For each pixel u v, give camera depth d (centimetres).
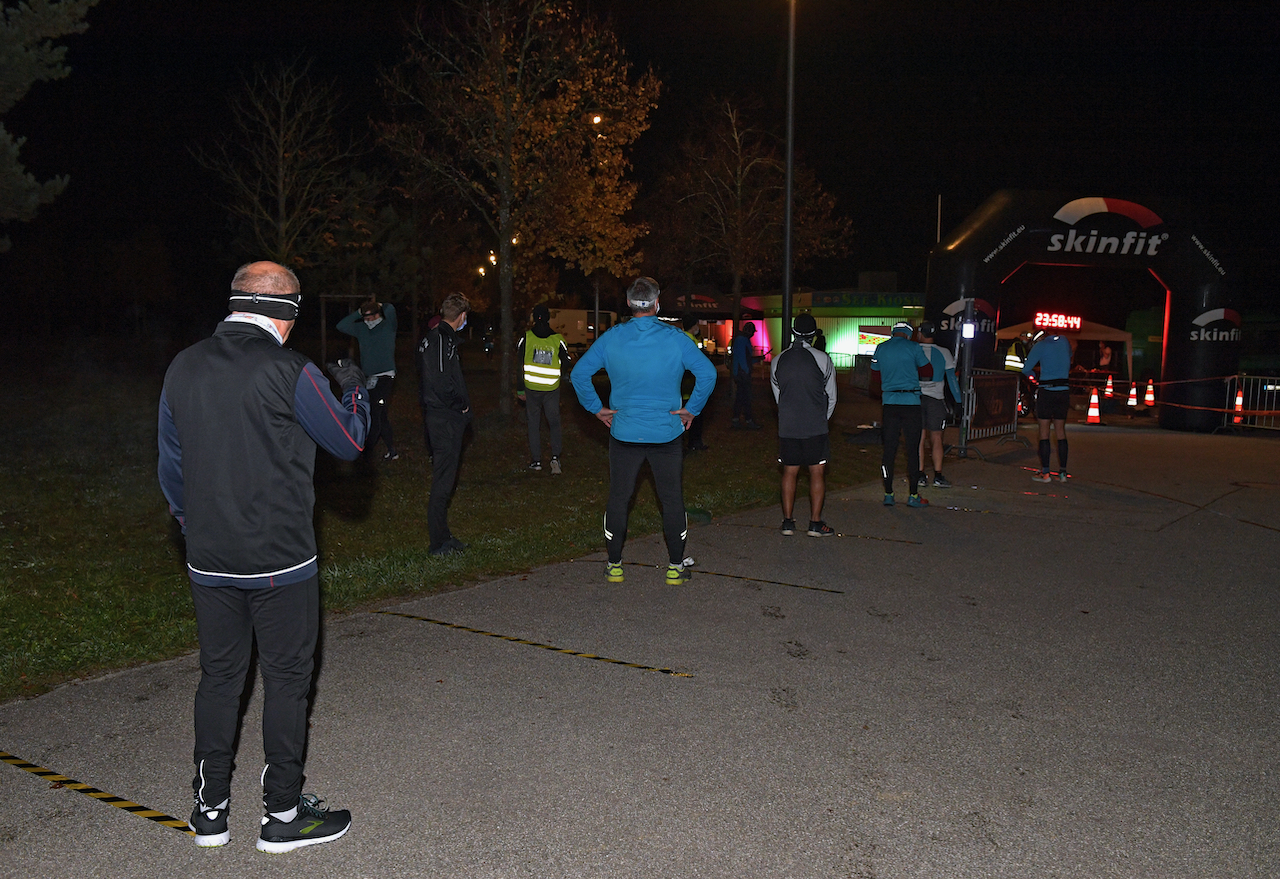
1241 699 457
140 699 440
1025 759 391
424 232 2922
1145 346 3084
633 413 628
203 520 304
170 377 308
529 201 1664
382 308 1105
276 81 2514
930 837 330
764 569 696
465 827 335
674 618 575
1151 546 788
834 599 620
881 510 936
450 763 383
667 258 2778
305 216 2656
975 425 1535
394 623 558
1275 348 2727
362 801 353
